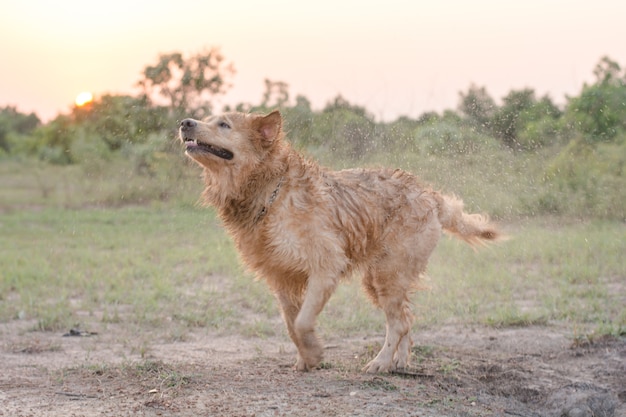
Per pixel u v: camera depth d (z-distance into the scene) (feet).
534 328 27.30
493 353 24.16
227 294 32.89
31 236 50.31
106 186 69.26
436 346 24.73
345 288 33.04
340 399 18.44
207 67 69.97
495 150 43.96
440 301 30.68
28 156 114.32
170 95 69.72
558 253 39.19
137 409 17.35
